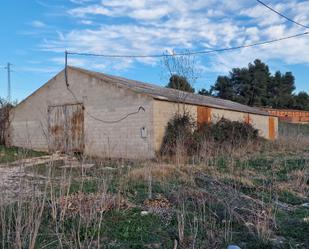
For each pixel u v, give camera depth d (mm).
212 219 6000
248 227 5574
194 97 21719
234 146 14977
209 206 6477
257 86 56281
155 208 6465
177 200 6809
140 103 16906
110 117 17906
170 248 4898
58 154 7559
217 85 57594
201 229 5512
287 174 10289
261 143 18484
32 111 21156
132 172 9180
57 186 6992
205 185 8258
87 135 18672
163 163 11789
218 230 5551
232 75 57406
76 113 19234
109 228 5445
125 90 17391
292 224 5988
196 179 8844
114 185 7812
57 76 20078
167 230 5508
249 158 13273
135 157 16375
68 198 6352
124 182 8078
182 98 18750
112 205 6309
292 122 45406
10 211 5105
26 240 4871
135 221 5766
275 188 8570
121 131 17469
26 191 5906
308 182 9531
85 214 5605
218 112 21453
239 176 9578
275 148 17812
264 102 57406
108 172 8133
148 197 7215
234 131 18094
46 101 20531
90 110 18688
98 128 18312
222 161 11656
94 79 18562
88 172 8359
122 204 6516
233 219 5969
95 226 5312
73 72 19438
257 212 6180
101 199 6129
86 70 19656
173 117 17391
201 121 19469
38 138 20750
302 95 61250
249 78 56406
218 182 8500
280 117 47469
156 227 5590
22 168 6125
